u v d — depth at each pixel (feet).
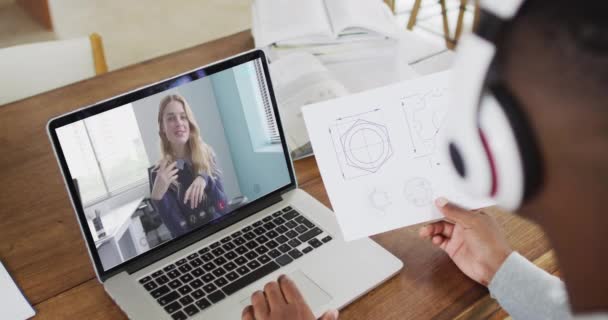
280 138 2.93
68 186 2.46
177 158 2.69
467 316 2.42
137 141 2.60
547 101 0.56
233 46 4.37
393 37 3.87
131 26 10.28
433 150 2.50
